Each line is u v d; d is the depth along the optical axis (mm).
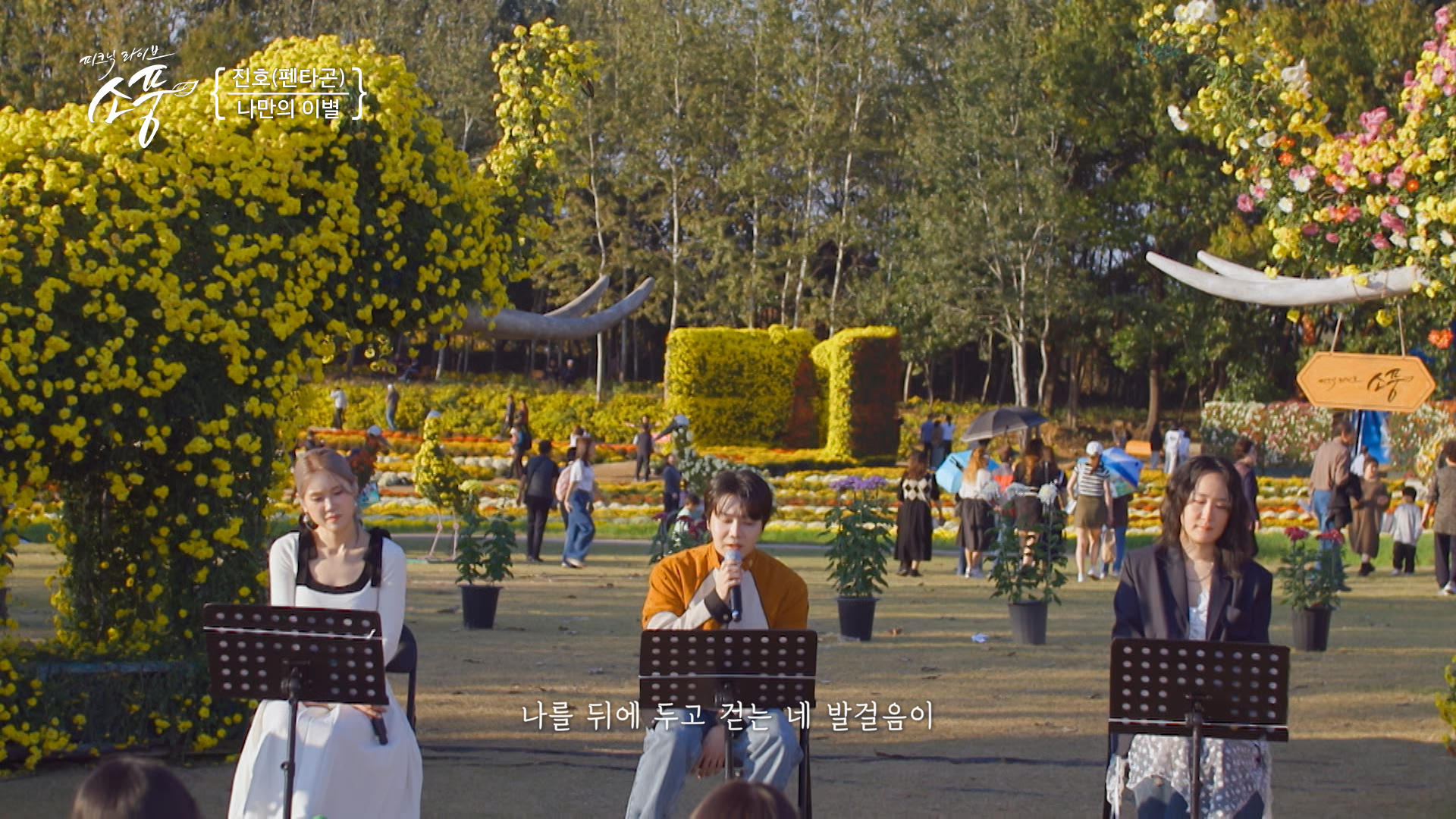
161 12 35906
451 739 8172
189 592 7523
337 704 4934
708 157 50312
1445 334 8203
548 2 56562
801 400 40625
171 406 7090
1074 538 22547
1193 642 4484
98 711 7297
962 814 6730
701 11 48719
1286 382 50281
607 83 47469
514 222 9180
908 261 47531
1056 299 45906
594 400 42406
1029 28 47469
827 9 47562
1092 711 9227
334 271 7684
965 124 45531
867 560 12266
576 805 6797
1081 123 47344
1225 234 42750
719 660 4941
